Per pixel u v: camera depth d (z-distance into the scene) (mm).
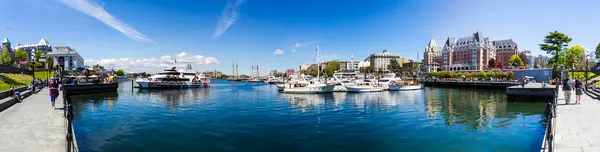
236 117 26828
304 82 62875
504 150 15539
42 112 21438
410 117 26328
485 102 39562
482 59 168000
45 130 15406
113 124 23234
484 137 18359
